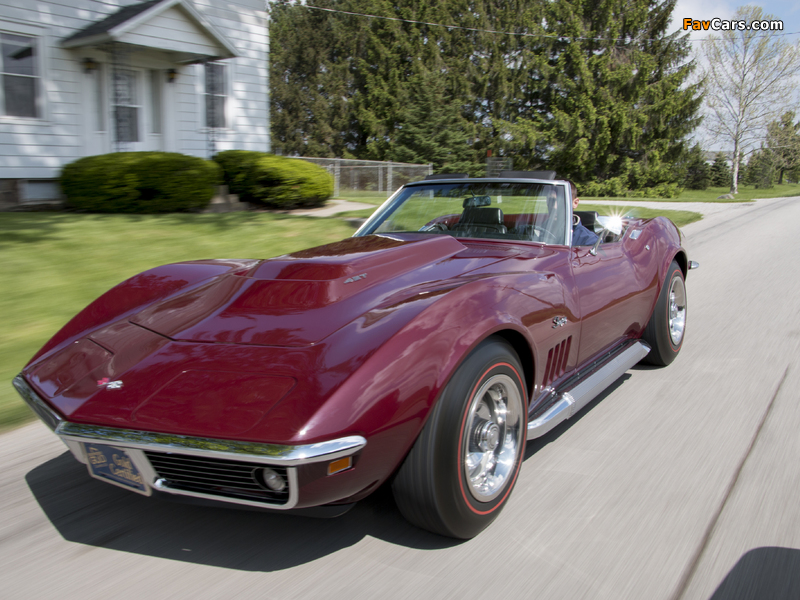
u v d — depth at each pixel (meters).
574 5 40.16
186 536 2.34
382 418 1.92
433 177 4.02
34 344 4.27
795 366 4.29
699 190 49.66
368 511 2.50
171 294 2.88
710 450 3.02
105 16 11.41
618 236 3.84
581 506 2.52
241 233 8.41
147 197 10.38
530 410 2.75
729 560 2.15
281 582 2.06
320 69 52.44
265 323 2.34
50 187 11.00
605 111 38.56
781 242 11.15
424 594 2.00
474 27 42.72
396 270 2.79
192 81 12.91
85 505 2.55
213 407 1.92
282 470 1.85
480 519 2.29
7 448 3.05
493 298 2.40
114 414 1.99
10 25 10.16
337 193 20.22
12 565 2.15
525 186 3.61
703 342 4.90
